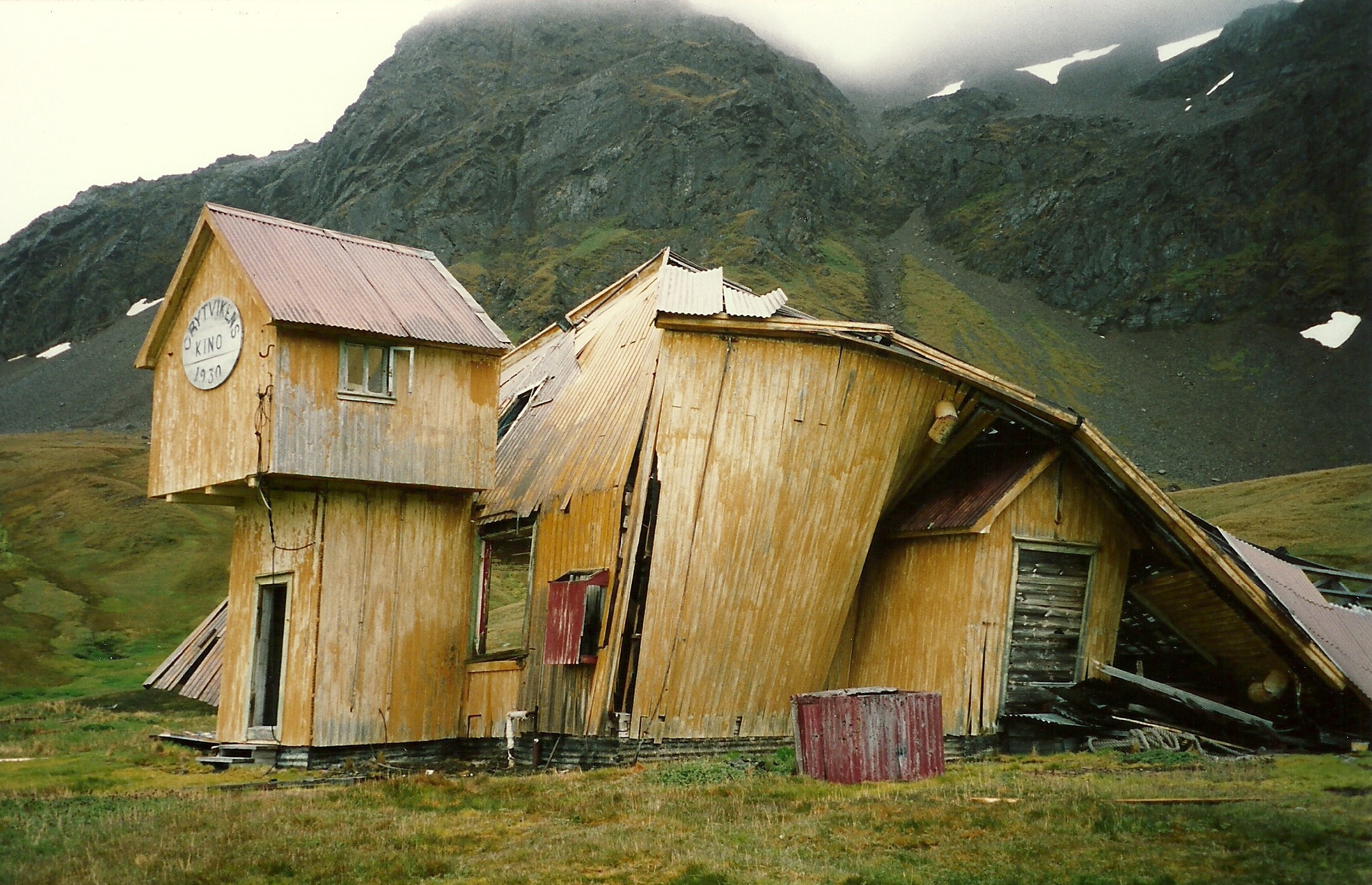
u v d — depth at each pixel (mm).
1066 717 23125
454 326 24000
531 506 24391
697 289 24203
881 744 17797
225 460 22750
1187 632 24281
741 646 22422
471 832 14859
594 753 21453
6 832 14852
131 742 25719
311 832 14906
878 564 25141
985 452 24953
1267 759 19078
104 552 81188
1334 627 22875
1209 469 158000
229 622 24906
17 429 197125
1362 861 11500
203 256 24062
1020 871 11641
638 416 22500
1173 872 11367
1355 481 67812
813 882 11508
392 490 24062
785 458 22266
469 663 24984
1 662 52781
